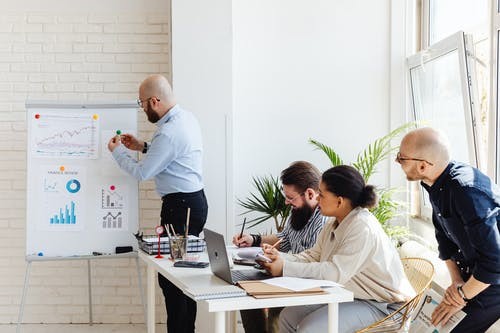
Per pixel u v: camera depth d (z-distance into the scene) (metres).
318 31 5.57
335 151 5.60
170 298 4.54
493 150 3.90
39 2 5.72
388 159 5.57
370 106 5.60
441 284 4.11
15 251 5.77
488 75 4.07
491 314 3.09
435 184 3.14
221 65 5.36
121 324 5.80
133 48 5.75
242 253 3.90
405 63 5.55
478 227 2.93
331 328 3.03
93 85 5.75
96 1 5.73
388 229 5.08
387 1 5.58
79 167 5.00
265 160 5.56
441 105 4.96
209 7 5.34
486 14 4.18
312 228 3.97
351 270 3.34
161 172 4.63
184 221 4.61
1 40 5.71
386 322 3.30
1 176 5.75
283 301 2.91
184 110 4.84
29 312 5.80
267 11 5.54
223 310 2.83
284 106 5.57
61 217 4.99
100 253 4.99
